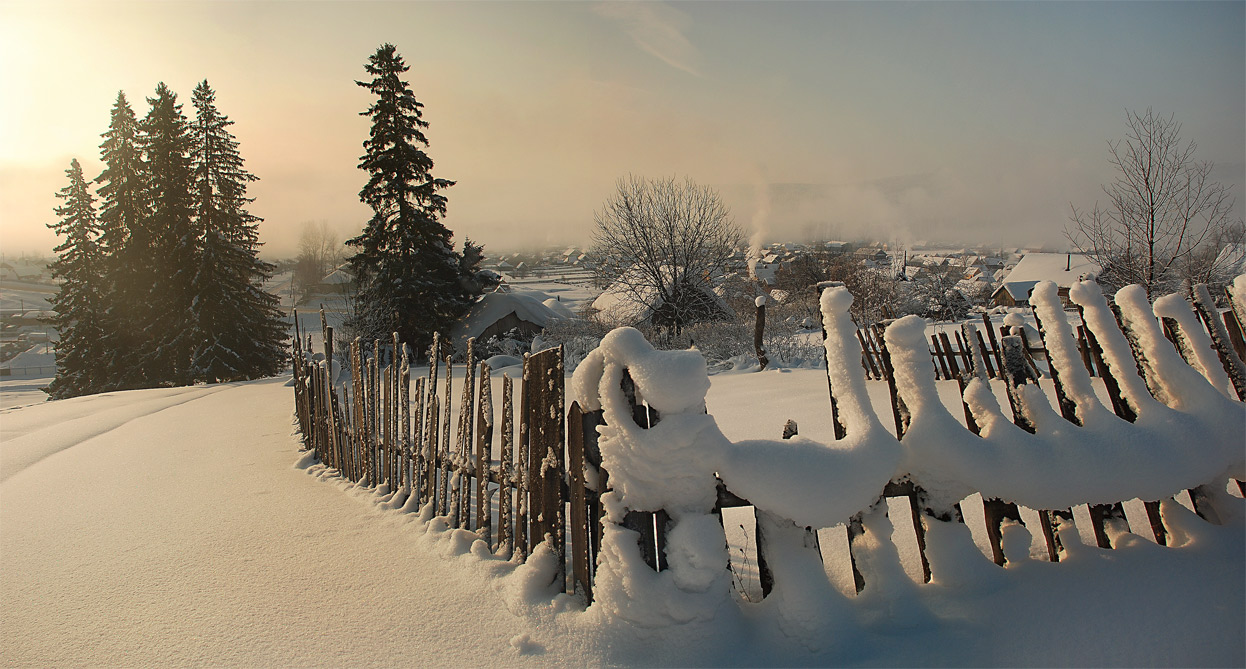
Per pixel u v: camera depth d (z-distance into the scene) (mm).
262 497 5059
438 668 2297
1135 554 2443
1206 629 2037
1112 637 2070
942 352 7918
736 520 3717
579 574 2607
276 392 15875
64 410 14750
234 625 2760
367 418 5137
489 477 3357
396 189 33938
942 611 2305
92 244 37750
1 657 2621
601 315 30578
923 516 2488
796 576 2279
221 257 35375
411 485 4441
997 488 2369
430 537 3604
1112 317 2793
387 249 34594
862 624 2279
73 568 3689
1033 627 2156
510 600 2680
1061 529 2576
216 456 7137
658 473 2334
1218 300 11523
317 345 43469
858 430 2436
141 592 3227
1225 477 2604
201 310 33688
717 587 2295
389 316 32969
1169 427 2559
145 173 35875
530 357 2967
